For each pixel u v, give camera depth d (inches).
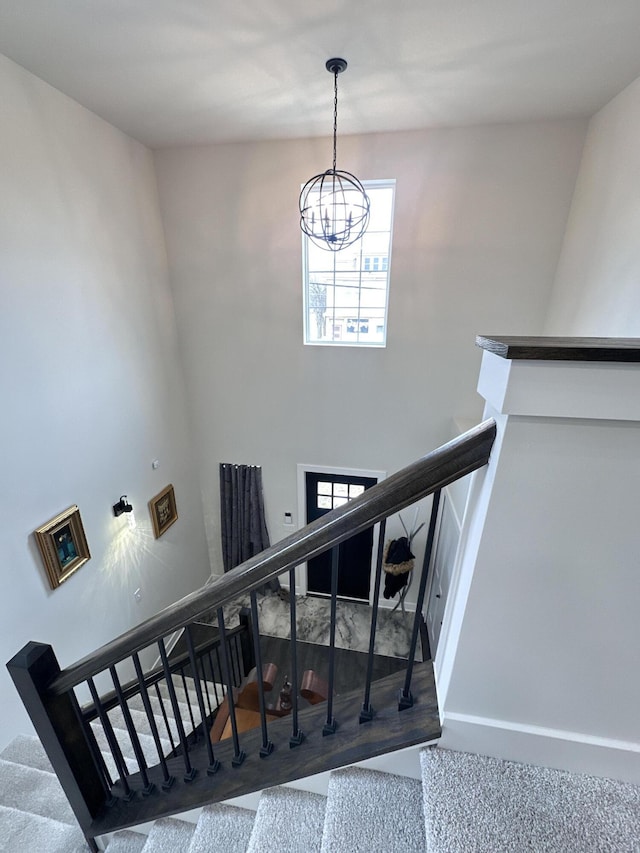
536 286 136.1
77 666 44.4
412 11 72.3
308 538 32.9
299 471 178.5
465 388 152.5
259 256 148.2
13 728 91.9
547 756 35.9
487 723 36.0
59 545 104.4
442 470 29.8
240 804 46.5
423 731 37.2
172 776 51.6
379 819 36.2
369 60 87.4
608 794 34.1
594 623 31.3
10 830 61.2
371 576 187.6
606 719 34.0
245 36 78.9
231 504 188.4
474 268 137.3
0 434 88.7
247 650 132.0
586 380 25.0
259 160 136.1
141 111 110.2
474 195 129.1
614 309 98.0
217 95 101.9
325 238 110.7
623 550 28.8
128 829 54.2
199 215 146.6
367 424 165.5
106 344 122.0
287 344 158.9
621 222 96.4
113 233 122.7
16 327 91.4
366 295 152.3
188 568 181.5
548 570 30.4
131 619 138.1
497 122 119.1
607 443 26.6
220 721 97.3
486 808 33.2
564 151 120.2
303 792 42.6
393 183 134.4
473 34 78.7
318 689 99.3
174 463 166.7
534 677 34.0
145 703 46.5
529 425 27.1
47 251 98.7
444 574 144.6
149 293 143.7
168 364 159.0
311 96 102.7
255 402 170.7
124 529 133.0
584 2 69.8
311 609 189.3
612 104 102.7
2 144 85.5
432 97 103.6
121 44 80.7
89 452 116.3
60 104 99.7
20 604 94.0
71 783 50.1
